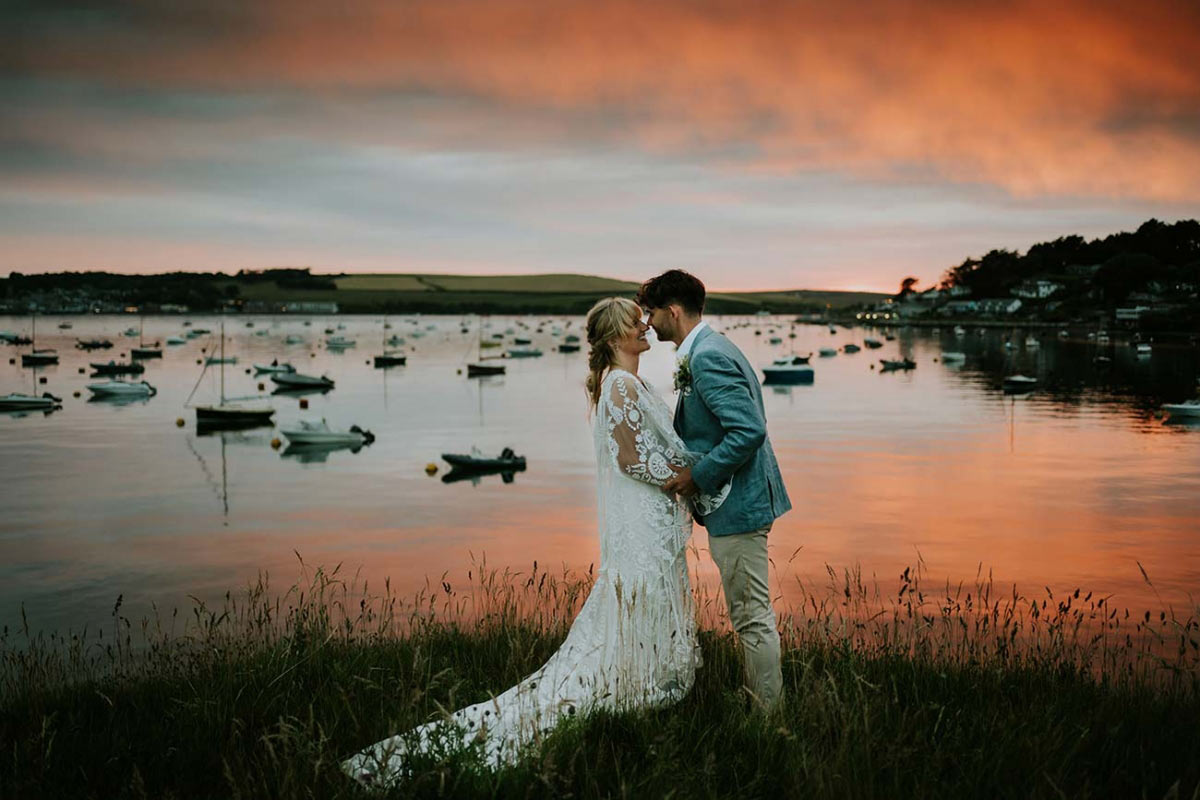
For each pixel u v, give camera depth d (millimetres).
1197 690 5109
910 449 34281
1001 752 3520
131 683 5363
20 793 3438
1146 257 183250
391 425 43281
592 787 3266
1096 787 3367
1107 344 116938
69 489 26797
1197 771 3504
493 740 3770
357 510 23312
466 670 5074
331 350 115375
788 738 3496
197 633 6980
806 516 21672
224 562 17484
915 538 19141
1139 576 15727
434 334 167125
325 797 3297
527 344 129625
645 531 4137
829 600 11359
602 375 4250
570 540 19516
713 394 3941
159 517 22516
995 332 164000
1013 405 51031
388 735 3734
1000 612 11180
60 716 4523
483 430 41250
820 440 37062
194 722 4227
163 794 3441
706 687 4527
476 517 22281
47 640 11336
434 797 3250
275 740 3955
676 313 4203
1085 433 39031
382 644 5902
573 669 4152
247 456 33594
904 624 7371
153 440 38281
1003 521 21109
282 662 5070
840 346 125062
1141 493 25047
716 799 3209
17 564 17391
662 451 4047
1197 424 42156
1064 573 15938
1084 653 5730
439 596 12984
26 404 50562
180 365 86312
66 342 127000
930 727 4008
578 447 35562
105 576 16344
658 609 4145
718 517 4035
